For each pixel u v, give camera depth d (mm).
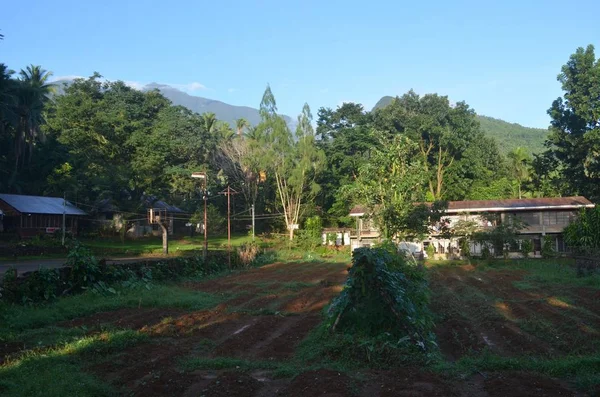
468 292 20219
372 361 9047
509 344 11109
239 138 66438
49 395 7184
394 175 36000
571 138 47219
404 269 13078
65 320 13773
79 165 55625
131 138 59000
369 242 48750
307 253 47250
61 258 38219
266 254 43625
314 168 58938
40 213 47094
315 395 7188
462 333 11969
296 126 59312
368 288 10359
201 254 35844
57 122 59406
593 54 46219
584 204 43625
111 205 57688
